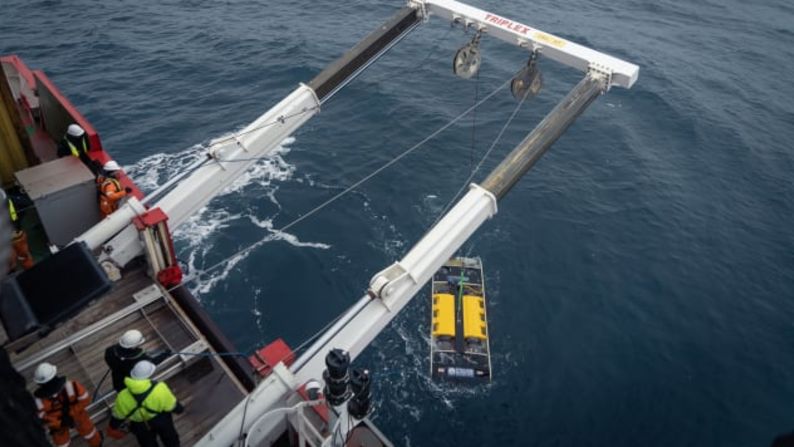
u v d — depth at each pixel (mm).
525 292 23656
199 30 38938
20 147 12891
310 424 8000
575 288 24016
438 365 20797
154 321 10773
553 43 12375
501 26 12984
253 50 36844
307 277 23062
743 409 20031
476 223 10781
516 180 11023
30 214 13047
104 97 31250
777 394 20594
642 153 31969
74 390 8156
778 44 48062
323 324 21453
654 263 25422
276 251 23844
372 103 33312
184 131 29266
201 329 11062
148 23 39406
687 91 38406
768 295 24438
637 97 37031
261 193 26547
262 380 8688
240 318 21406
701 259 25828
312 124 31281
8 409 4625
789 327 23125
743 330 22891
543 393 20250
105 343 10305
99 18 39344
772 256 26344
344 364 6879
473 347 21312
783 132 35344
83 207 12180
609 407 19938
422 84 35562
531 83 13281
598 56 11938
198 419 9383
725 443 18984
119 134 28734
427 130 31469
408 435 18828
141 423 7840
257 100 32031
